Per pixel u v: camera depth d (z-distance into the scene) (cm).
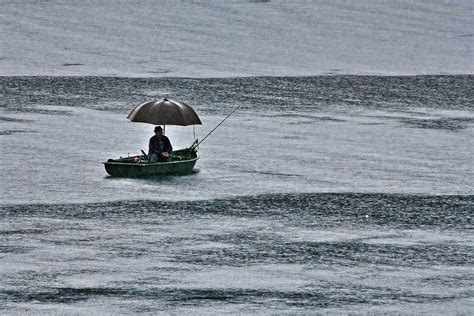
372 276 9256
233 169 13350
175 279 9088
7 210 11200
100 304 8456
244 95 19350
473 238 10494
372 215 11288
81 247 9944
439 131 16375
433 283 9100
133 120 12619
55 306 8388
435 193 12350
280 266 9494
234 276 9194
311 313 8356
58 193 11956
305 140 15438
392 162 14050
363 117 17475
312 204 11688
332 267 9494
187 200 11744
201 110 17800
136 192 12019
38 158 13775
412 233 10638
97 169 13200
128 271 9275
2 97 18412
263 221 10956
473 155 14638
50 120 16462
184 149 13300
